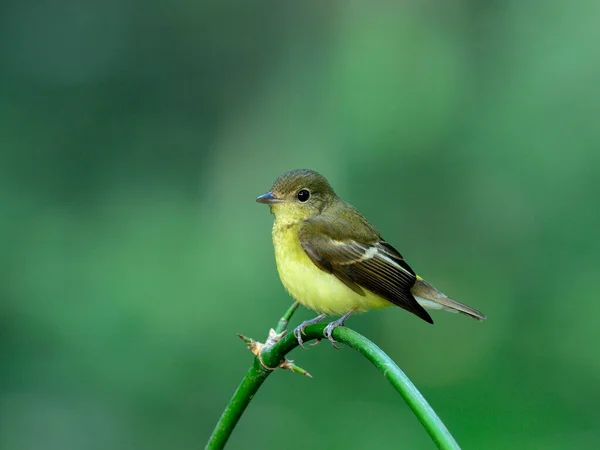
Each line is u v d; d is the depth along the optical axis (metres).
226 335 14.09
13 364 13.02
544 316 13.94
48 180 17.36
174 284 14.78
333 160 16.78
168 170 19.62
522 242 14.35
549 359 13.73
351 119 15.99
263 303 14.73
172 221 16.98
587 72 14.21
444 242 14.97
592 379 13.27
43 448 12.31
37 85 18.22
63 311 13.63
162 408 12.97
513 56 15.16
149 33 19.98
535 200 14.24
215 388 13.45
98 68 19.05
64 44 18.58
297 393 12.94
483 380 13.85
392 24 16.08
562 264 13.91
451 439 3.70
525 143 14.41
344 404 12.85
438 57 15.74
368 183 15.51
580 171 13.96
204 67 20.78
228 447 12.52
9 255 14.85
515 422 12.88
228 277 15.27
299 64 21.05
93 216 16.97
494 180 14.66
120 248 15.59
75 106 18.61
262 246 16.09
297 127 20.27
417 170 15.32
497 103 15.00
